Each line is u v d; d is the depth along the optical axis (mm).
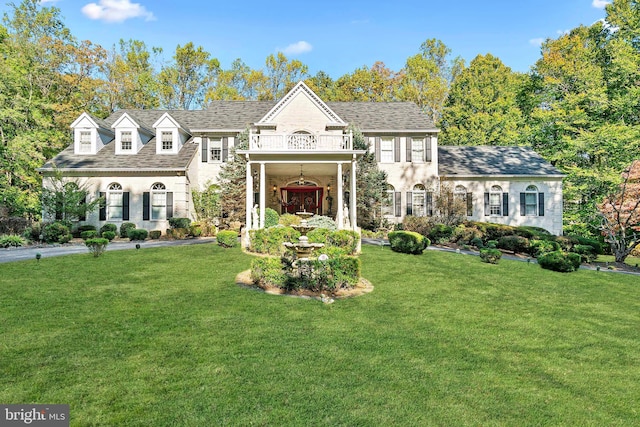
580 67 30594
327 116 22594
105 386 4844
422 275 12281
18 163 23172
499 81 42688
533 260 17031
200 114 28500
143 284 10133
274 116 22500
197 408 4422
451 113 42281
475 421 4426
